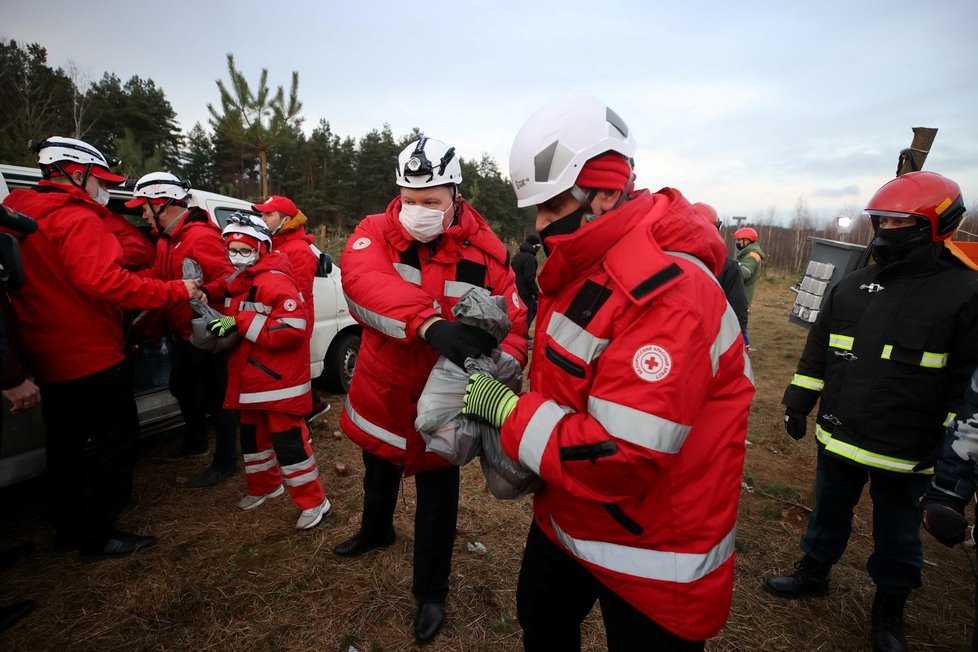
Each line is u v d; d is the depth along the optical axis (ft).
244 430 9.66
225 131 37.65
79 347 7.64
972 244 7.77
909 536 6.89
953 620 7.79
